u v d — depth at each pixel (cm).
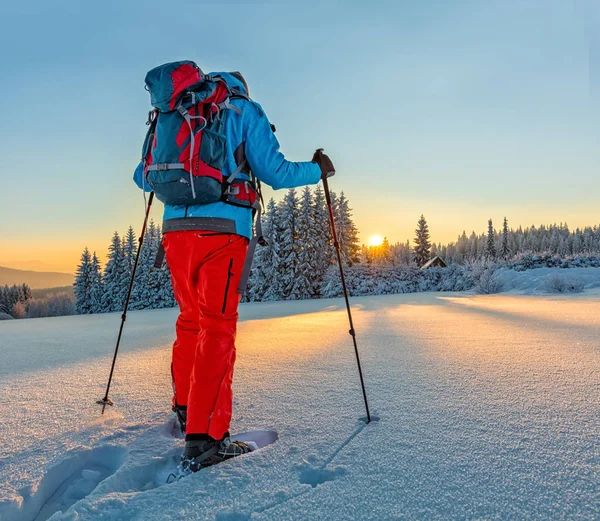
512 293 1712
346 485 131
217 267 177
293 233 2945
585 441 158
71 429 199
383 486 130
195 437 156
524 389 236
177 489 135
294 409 215
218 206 179
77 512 122
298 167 192
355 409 212
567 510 112
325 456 154
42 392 276
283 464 150
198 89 172
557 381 253
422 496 123
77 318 1457
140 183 227
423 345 424
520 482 128
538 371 282
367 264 2850
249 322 831
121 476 149
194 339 196
